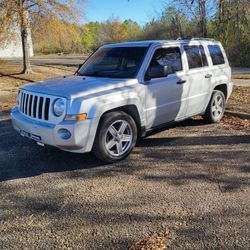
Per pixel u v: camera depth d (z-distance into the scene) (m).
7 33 18.80
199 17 12.48
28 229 3.49
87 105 4.67
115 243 3.21
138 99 5.31
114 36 55.44
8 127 7.45
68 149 4.77
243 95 10.63
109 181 4.57
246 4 11.97
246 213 3.69
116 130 5.13
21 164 5.22
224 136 6.42
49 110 4.77
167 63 5.97
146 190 4.29
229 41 23.58
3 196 4.23
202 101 6.79
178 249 3.08
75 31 20.23
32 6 18.58
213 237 3.26
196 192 4.20
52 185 4.49
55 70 23.81
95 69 6.05
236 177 4.61
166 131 6.81
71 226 3.53
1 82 16.91
